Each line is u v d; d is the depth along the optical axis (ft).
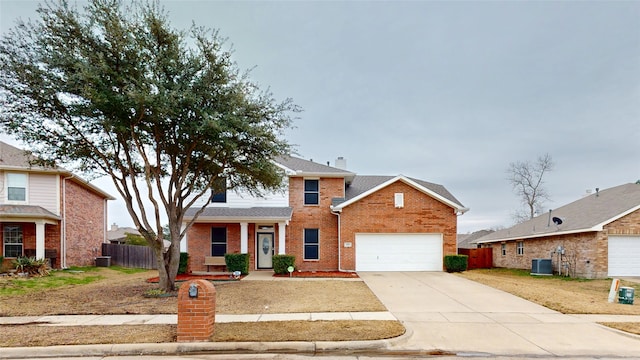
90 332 25.96
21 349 22.56
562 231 63.72
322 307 34.01
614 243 57.67
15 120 36.22
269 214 61.46
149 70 35.94
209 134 37.81
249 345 23.26
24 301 37.42
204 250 63.82
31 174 63.10
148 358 21.91
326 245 65.72
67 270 62.75
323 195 66.59
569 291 44.68
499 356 22.24
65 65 34.35
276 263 57.21
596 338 25.66
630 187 69.82
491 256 88.12
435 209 64.44
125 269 71.36
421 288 44.70
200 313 23.95
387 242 63.72
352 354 22.56
